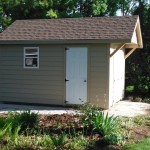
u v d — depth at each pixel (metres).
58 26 11.89
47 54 11.00
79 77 10.61
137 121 8.14
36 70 11.19
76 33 10.84
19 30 12.07
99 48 10.23
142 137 6.51
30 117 6.78
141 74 15.17
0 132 5.86
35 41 10.85
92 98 10.45
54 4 23.30
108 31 10.52
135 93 14.87
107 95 10.23
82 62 10.53
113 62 11.03
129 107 10.89
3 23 24.06
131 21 11.13
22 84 11.41
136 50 15.72
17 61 11.44
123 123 7.79
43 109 10.37
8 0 24.20
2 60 11.64
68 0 23.41
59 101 10.93
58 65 10.87
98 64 10.29
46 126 7.07
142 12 16.75
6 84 11.64
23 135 6.33
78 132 6.46
